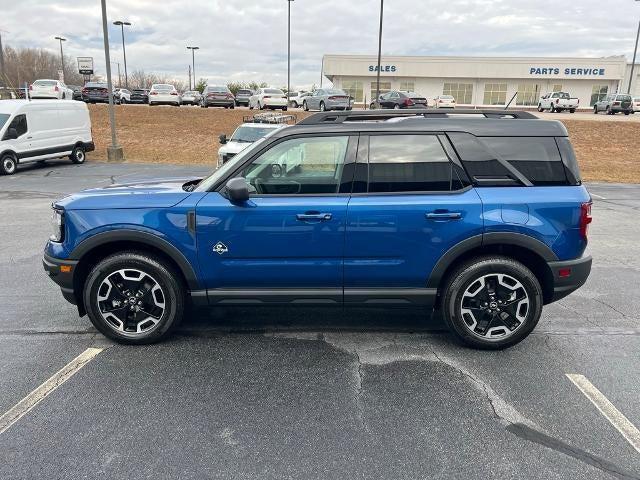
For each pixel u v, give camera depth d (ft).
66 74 268.41
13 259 21.27
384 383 11.30
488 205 12.05
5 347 12.98
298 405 10.39
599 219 31.32
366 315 15.25
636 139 80.94
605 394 10.85
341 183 12.30
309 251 12.25
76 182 46.50
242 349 12.97
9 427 9.57
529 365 12.15
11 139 52.01
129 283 12.85
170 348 12.99
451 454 8.86
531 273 12.39
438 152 12.34
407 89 188.75
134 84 306.55
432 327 14.39
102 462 8.60
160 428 9.57
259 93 114.21
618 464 8.63
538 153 12.32
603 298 16.90
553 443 9.18
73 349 12.89
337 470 8.43
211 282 12.56
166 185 14.19
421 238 12.15
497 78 184.55
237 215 12.12
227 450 8.94
